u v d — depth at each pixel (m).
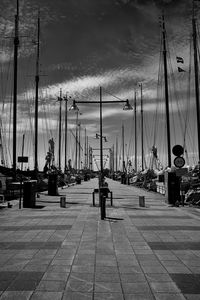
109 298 5.37
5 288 5.83
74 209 17.75
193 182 25.38
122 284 6.03
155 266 7.16
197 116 29.86
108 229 11.70
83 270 6.88
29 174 36.31
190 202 20.39
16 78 29.11
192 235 10.59
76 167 80.31
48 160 47.72
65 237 10.30
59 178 46.66
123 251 8.51
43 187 35.78
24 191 18.88
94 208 18.31
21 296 5.46
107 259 7.73
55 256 8.01
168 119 30.30
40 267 7.09
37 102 34.88
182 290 5.72
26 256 8.01
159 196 27.64
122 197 26.62
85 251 8.51
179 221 13.53
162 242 9.56
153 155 48.72
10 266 7.17
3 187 25.36
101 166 35.03
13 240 9.85
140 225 12.55
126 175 60.72
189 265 7.24
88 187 45.53
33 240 9.85
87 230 11.51
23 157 18.38
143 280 6.25
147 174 45.75
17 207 18.78
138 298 5.37
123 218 14.39
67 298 5.38
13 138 28.53
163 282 6.13
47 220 13.84
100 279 6.31
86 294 5.55
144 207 18.77
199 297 5.40
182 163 17.88
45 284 6.03
